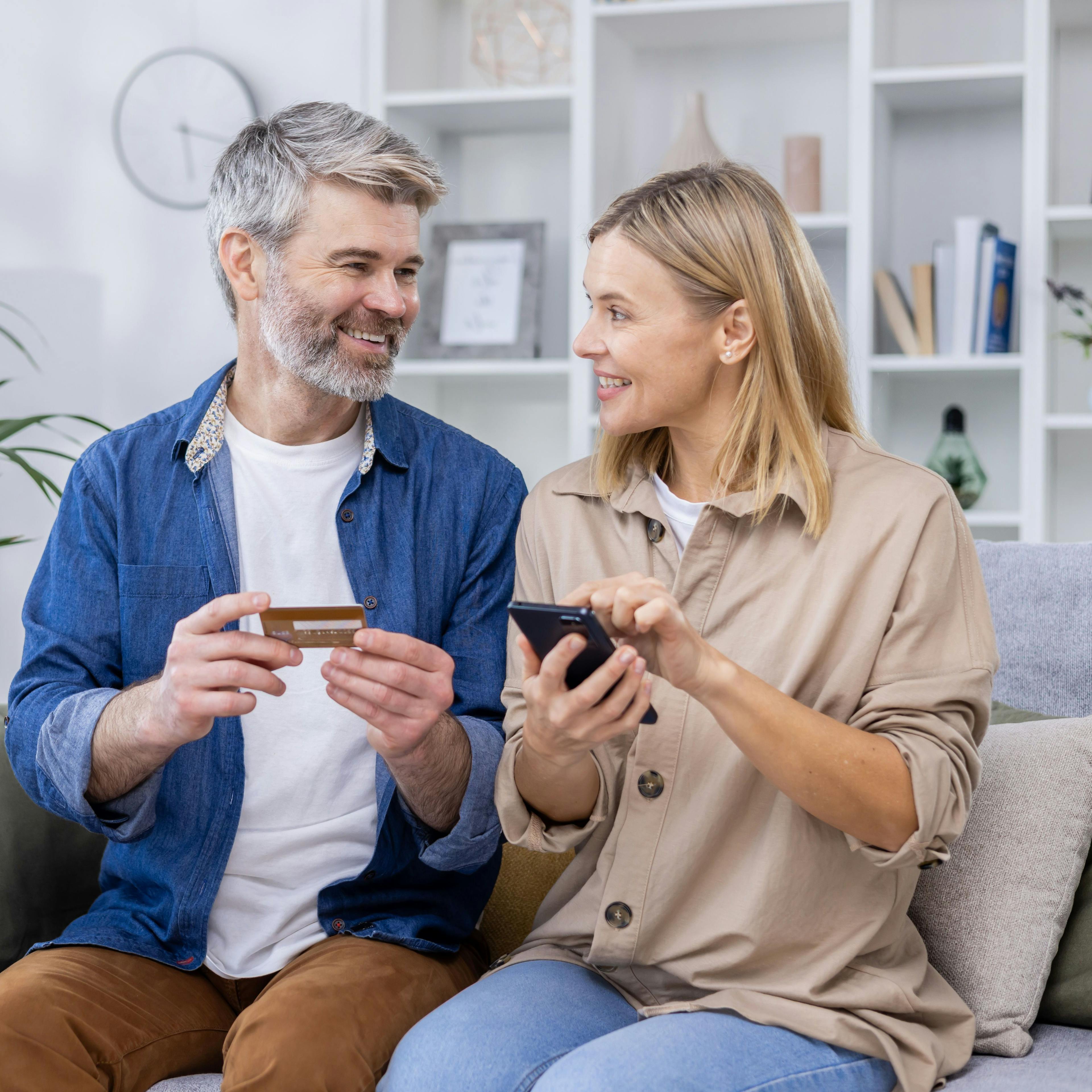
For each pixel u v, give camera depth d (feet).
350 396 4.53
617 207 4.15
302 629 3.73
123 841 4.35
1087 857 4.43
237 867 4.46
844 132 9.27
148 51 9.85
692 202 4.03
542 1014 3.69
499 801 4.06
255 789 4.45
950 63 9.07
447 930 4.58
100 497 4.68
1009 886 4.28
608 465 4.35
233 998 4.42
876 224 8.67
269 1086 3.67
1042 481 8.33
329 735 4.50
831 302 4.24
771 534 4.01
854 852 3.70
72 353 9.93
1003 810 4.41
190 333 9.82
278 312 4.48
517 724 4.22
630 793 3.97
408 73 9.64
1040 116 8.27
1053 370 8.88
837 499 3.96
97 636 4.59
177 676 3.77
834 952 3.71
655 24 9.01
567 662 3.40
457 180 9.95
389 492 4.79
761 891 3.71
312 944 4.42
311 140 4.46
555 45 9.84
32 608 4.67
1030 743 4.52
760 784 3.84
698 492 4.30
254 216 4.49
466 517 4.88
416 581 4.73
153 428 4.79
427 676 3.80
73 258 9.93
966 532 3.96
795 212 8.84
